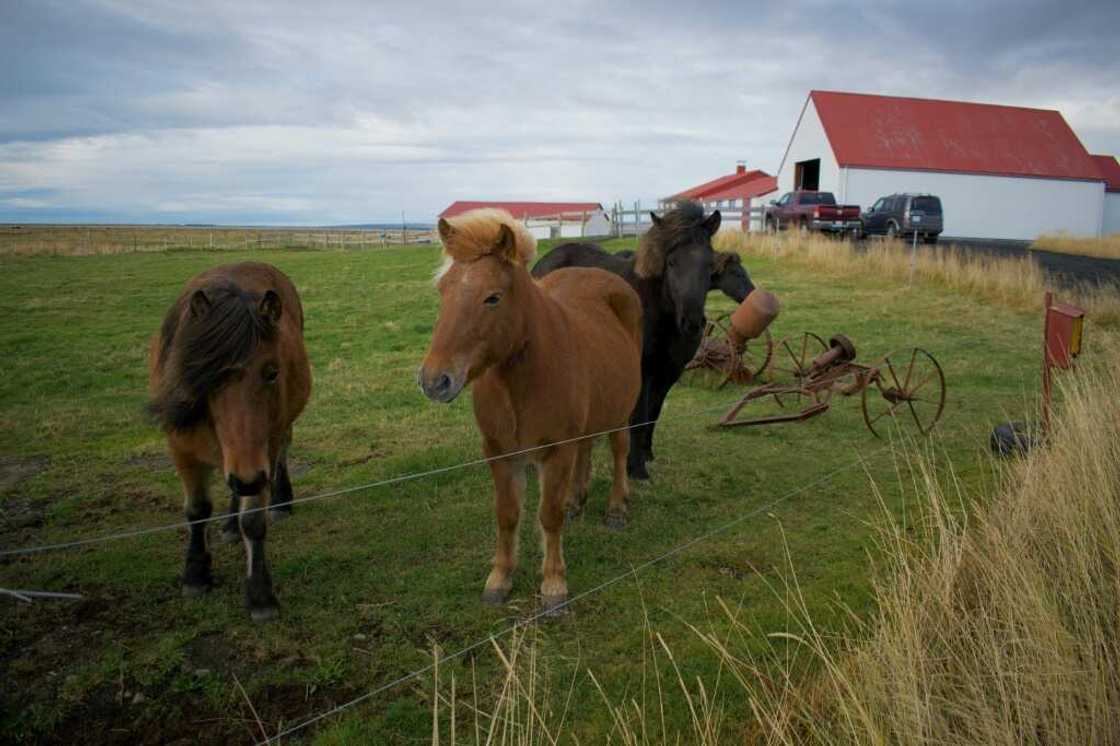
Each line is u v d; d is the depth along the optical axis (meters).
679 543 4.97
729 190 46.06
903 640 2.93
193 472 3.99
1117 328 12.35
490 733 2.58
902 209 26.88
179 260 28.73
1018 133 37.81
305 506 5.57
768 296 8.78
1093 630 3.09
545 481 4.08
